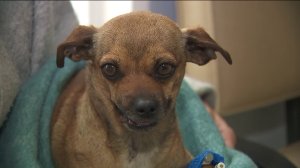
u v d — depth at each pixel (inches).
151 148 50.0
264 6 88.1
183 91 64.0
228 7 83.7
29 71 58.5
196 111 61.6
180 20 86.7
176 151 52.2
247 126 111.9
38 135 50.7
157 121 45.6
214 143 56.2
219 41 83.4
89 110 49.3
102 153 48.9
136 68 44.0
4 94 46.4
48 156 50.4
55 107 56.2
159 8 84.8
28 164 45.6
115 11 79.7
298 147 90.7
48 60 59.0
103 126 48.8
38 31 58.7
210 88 75.3
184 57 49.0
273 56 91.4
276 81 93.1
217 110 87.2
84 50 49.5
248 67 88.4
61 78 57.3
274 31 90.4
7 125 50.0
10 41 56.5
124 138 48.9
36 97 52.4
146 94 42.4
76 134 49.8
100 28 48.7
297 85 96.7
